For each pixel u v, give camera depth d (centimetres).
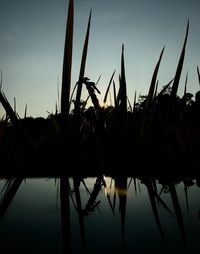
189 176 96
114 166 124
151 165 124
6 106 122
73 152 130
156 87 143
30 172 108
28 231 34
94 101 131
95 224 38
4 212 45
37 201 54
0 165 121
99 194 62
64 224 38
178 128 148
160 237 32
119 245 29
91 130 161
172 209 48
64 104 120
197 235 33
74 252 27
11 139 148
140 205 51
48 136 154
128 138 144
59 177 95
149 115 144
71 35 107
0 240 31
